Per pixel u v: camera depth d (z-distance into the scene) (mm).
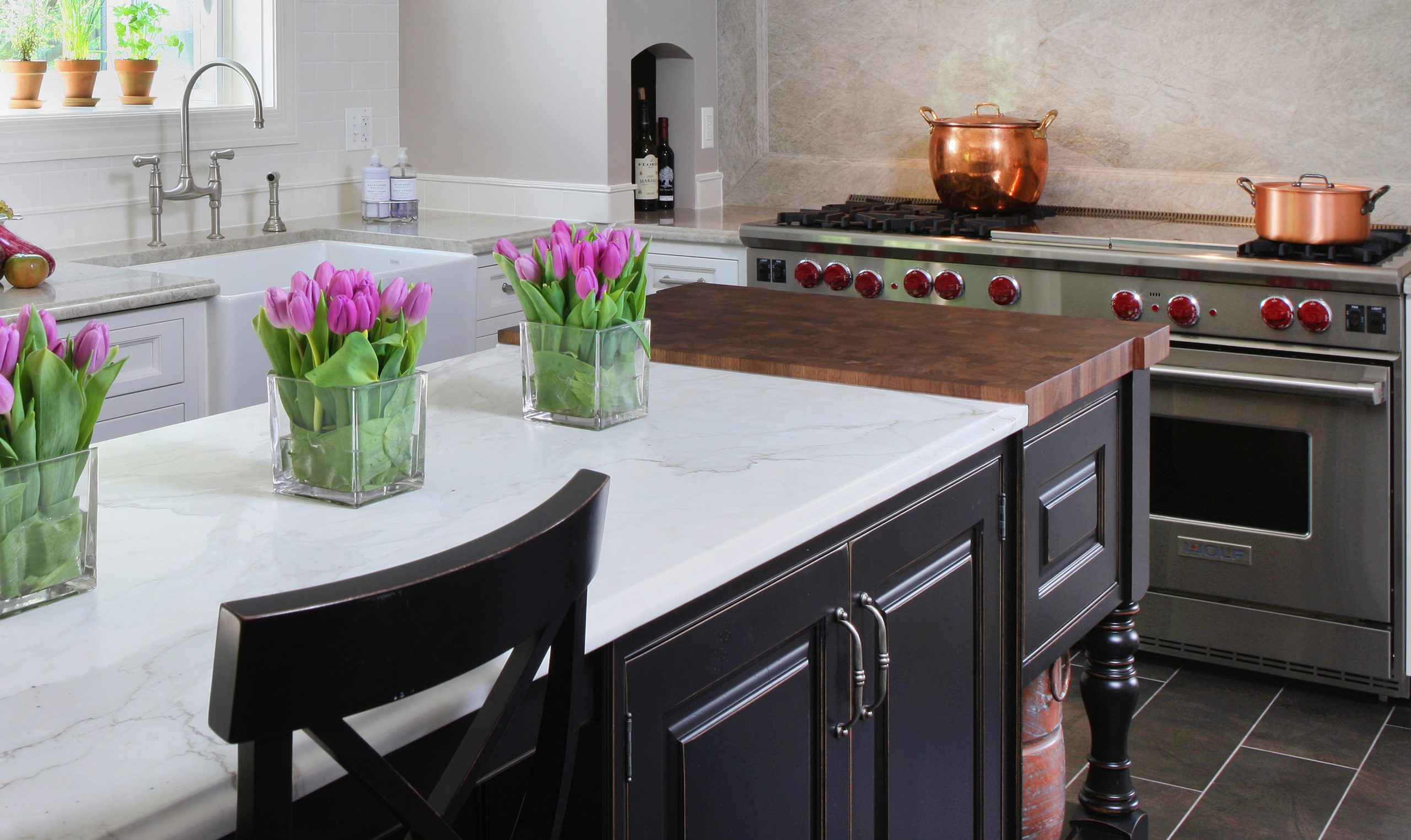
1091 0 3861
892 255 3512
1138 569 2248
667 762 1248
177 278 2949
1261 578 3137
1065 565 2027
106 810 757
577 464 1505
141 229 3664
